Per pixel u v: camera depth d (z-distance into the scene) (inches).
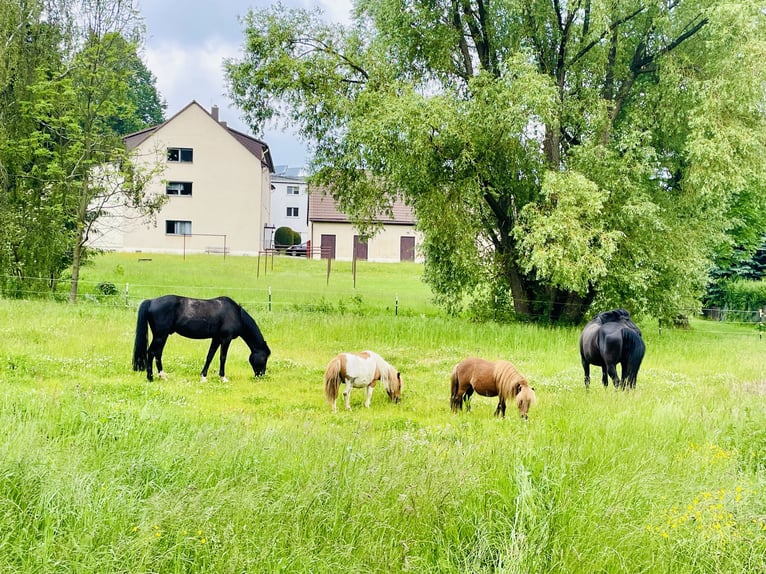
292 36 1085.8
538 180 981.2
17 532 218.2
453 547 234.7
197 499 233.6
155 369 602.2
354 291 1432.1
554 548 230.7
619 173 941.8
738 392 527.5
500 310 1112.8
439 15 1005.8
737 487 274.7
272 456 290.8
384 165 965.2
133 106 1145.4
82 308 924.6
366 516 240.4
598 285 993.5
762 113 969.5
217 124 2206.0
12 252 1120.2
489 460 297.3
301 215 3228.3
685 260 1008.9
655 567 225.9
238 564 210.1
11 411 347.6
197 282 1401.3
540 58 1026.1
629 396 482.6
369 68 1035.3
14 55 1117.1
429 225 999.0
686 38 1000.2
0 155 1104.8
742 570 223.9
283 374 621.3
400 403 520.7
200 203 2214.6
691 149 906.7
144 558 205.9
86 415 350.0
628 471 292.4
